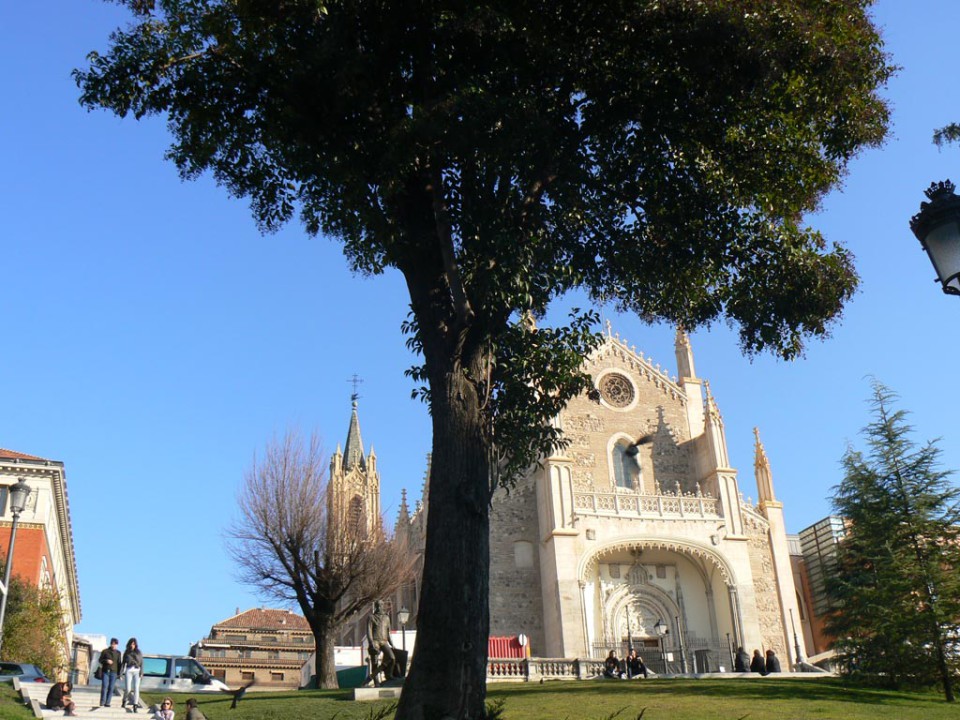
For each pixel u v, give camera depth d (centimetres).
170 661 3575
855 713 2316
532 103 1446
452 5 1458
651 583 5131
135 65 1558
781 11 1486
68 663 5097
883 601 3175
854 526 3475
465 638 1211
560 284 1719
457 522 1279
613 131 1694
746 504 5566
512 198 1608
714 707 2362
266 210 1794
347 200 1579
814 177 1791
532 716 2183
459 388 1380
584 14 1526
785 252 1828
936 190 956
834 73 1605
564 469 5022
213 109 1591
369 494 8231
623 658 4734
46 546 5269
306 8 1449
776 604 5312
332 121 1523
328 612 3838
